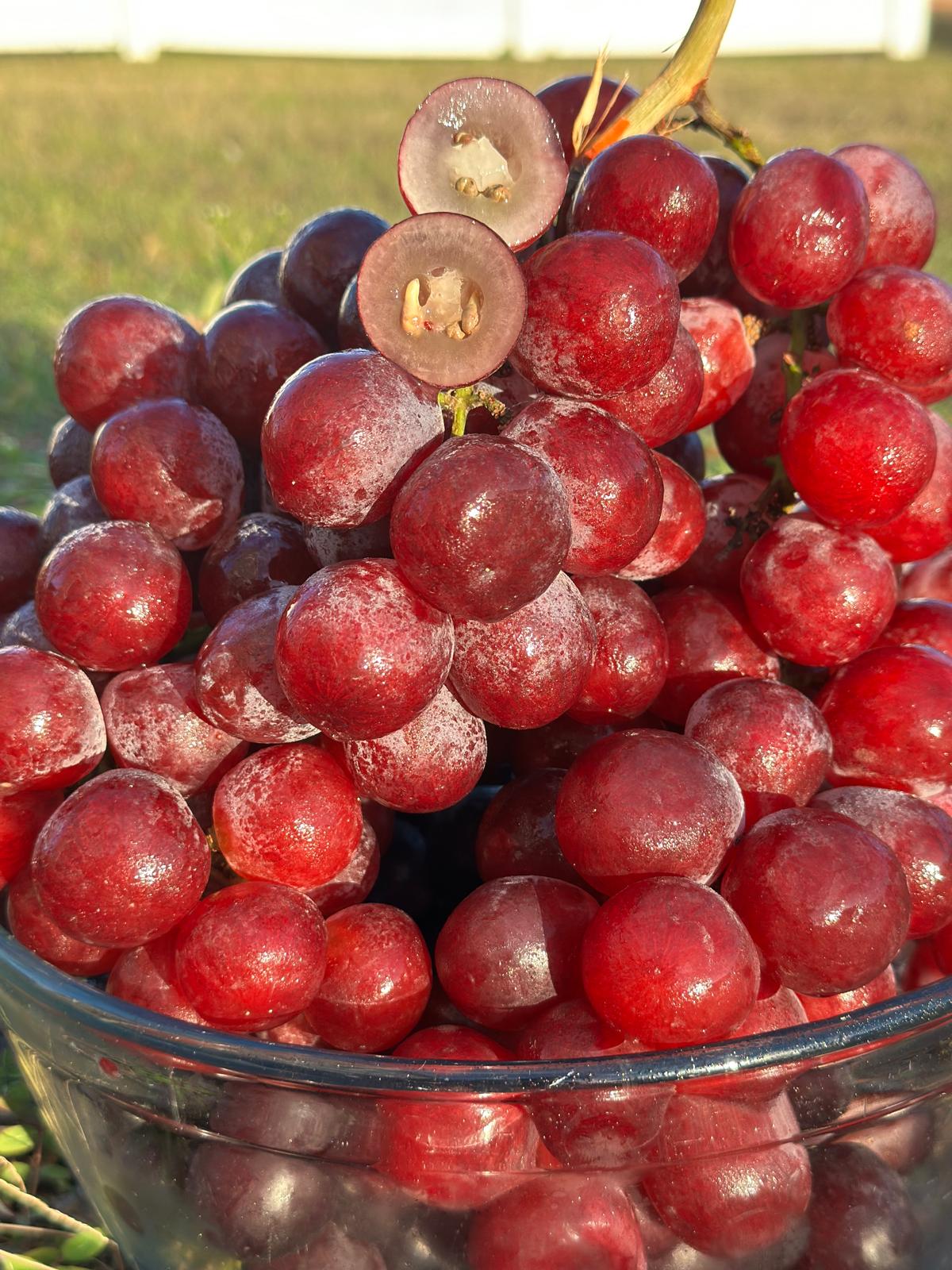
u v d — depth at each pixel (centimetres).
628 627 28
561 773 29
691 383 29
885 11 491
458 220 25
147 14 444
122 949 28
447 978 27
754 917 26
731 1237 25
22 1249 31
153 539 29
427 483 25
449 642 26
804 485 29
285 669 25
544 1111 24
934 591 33
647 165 29
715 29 31
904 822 28
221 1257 26
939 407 87
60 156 221
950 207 162
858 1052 24
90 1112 26
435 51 500
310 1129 24
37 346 110
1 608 33
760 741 28
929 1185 27
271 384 31
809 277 29
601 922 25
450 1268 25
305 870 27
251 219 154
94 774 29
